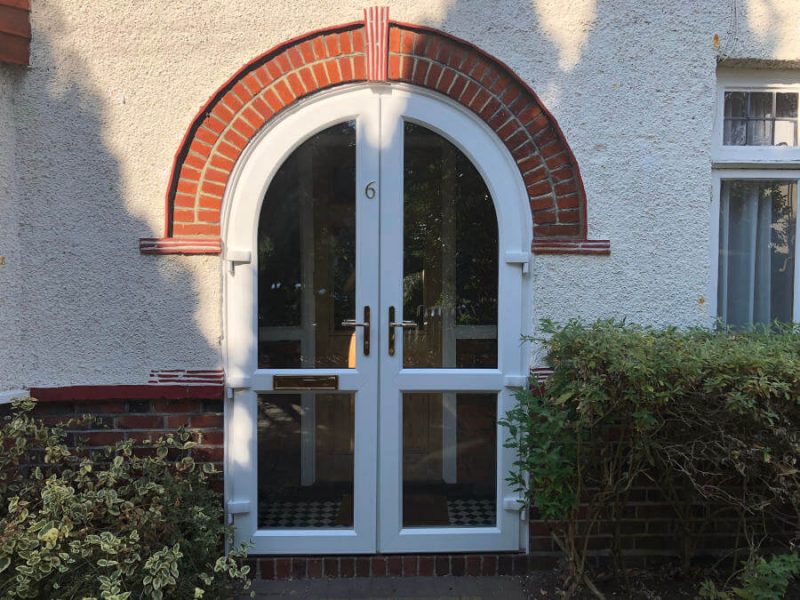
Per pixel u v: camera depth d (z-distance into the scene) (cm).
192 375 332
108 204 331
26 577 260
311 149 342
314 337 344
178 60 329
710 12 341
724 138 369
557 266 340
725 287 376
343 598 317
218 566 281
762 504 282
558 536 332
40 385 330
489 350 348
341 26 329
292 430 345
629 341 279
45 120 328
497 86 336
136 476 331
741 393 268
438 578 338
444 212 346
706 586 300
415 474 349
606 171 340
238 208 335
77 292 331
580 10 337
